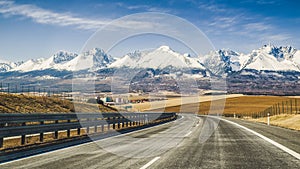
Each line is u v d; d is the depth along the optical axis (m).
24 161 10.19
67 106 47.94
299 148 12.73
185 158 10.48
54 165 9.45
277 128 25.73
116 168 8.91
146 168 8.85
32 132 13.59
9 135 12.12
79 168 8.97
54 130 15.32
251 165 9.20
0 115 12.05
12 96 41.59
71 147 13.69
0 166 9.34
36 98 45.59
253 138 17.00
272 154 11.20
